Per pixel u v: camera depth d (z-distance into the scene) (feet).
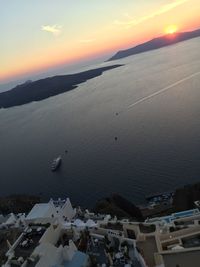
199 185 393.50
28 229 238.07
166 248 201.16
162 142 583.99
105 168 561.84
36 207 292.20
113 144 655.35
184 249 163.02
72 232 241.96
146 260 197.67
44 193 549.95
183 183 442.91
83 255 206.90
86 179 546.26
